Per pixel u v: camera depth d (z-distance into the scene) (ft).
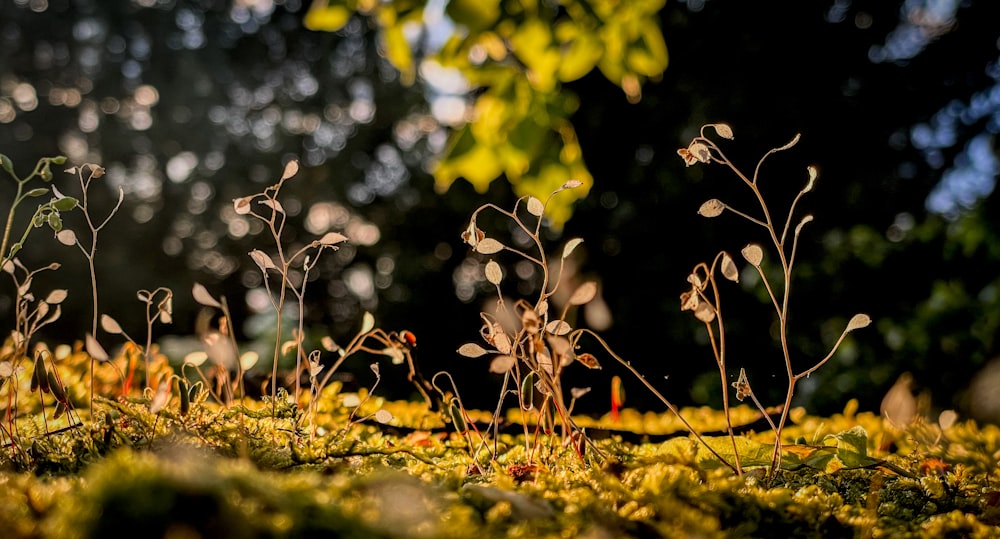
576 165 15.52
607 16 14.30
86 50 48.52
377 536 2.28
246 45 47.34
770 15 31.73
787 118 31.27
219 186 46.88
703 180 31.24
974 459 5.11
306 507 2.32
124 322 39.93
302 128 47.62
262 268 4.57
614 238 33.09
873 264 26.78
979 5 32.14
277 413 4.54
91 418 4.23
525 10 13.75
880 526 3.24
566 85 32.37
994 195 25.89
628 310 32.09
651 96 32.04
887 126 33.19
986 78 33.24
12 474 3.41
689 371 29.55
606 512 2.94
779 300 27.48
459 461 4.45
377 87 44.98
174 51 47.73
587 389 4.34
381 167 45.44
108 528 1.97
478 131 15.29
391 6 13.50
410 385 18.66
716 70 31.83
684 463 3.49
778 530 3.07
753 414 7.90
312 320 42.32
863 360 23.73
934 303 22.90
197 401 4.26
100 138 46.88
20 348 4.56
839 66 32.53
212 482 2.10
